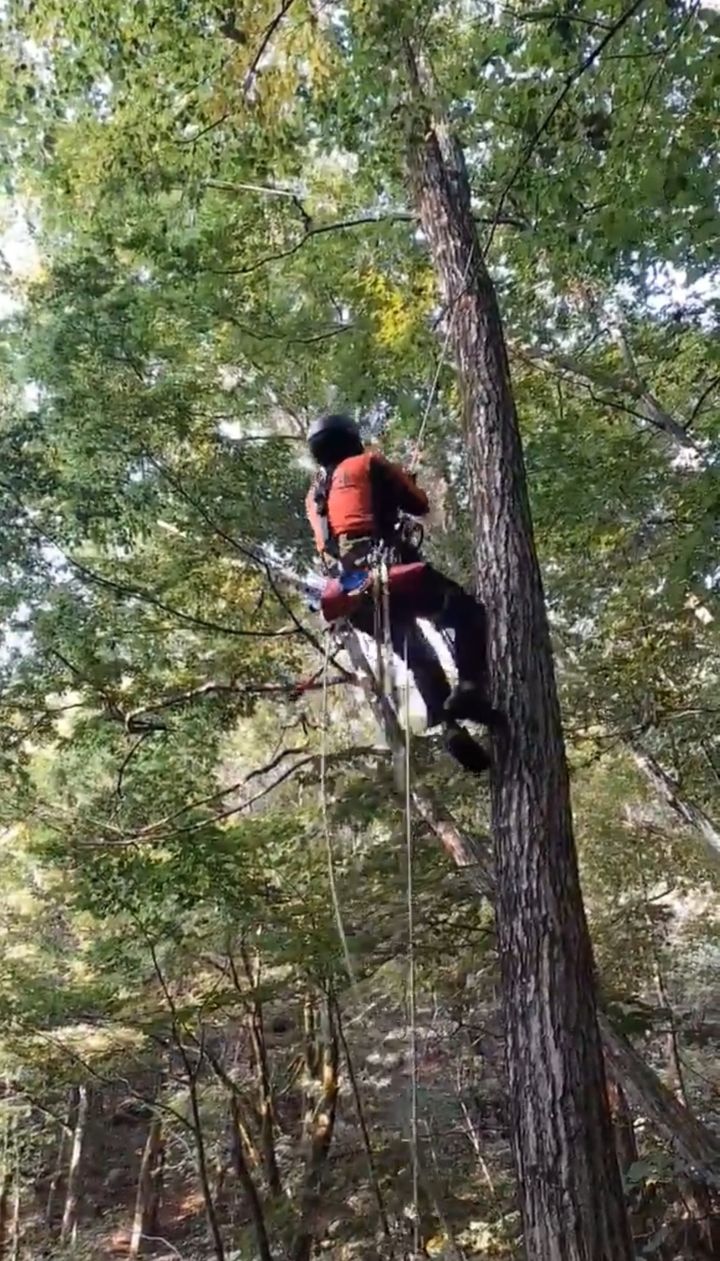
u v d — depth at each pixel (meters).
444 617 3.77
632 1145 9.27
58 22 5.42
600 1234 3.04
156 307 7.31
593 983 3.37
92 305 7.24
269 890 7.98
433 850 7.37
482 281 4.50
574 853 3.51
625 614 7.40
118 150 6.14
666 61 4.12
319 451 4.09
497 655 3.70
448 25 5.39
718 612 6.88
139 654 7.49
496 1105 10.85
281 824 8.00
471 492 4.10
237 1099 11.10
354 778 7.54
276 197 6.93
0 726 7.14
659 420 7.12
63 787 8.38
